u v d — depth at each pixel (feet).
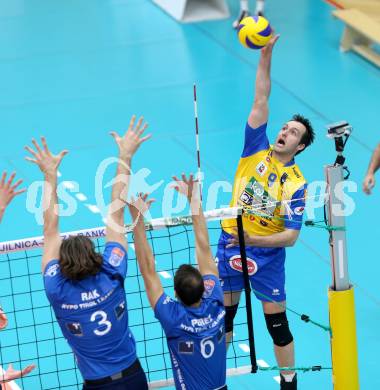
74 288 61.00
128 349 63.31
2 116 143.84
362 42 163.43
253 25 82.84
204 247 66.74
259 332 92.63
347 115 140.97
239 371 76.02
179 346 63.16
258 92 78.84
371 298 98.68
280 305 80.18
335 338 74.23
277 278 79.87
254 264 79.05
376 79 153.38
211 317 63.57
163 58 163.63
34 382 85.56
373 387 85.05
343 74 155.12
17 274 101.96
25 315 95.20
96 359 62.28
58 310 61.62
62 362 88.43
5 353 89.30
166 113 143.54
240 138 134.82
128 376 62.80
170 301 63.16
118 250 63.21
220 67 159.53
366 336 92.27
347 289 73.20
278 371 86.58
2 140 136.15
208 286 65.36
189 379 63.98
